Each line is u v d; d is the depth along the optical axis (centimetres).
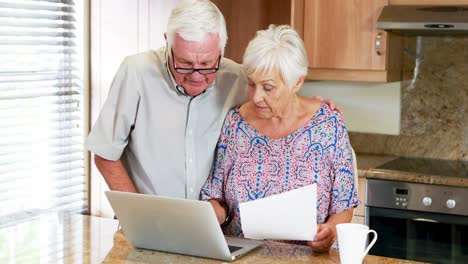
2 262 208
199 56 233
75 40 473
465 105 418
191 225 211
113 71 466
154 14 446
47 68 459
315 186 215
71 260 212
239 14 448
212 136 262
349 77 408
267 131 251
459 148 421
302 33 414
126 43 460
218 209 255
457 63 419
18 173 444
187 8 233
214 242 211
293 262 212
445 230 365
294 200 215
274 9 442
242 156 252
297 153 246
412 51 428
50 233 240
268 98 236
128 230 224
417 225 371
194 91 244
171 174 265
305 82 453
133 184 272
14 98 436
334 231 226
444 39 420
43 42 452
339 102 446
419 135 430
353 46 404
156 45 447
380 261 213
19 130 444
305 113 249
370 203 379
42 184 458
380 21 384
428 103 427
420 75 427
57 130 468
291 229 218
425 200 366
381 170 379
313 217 215
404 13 385
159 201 210
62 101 468
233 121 257
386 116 437
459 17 374
